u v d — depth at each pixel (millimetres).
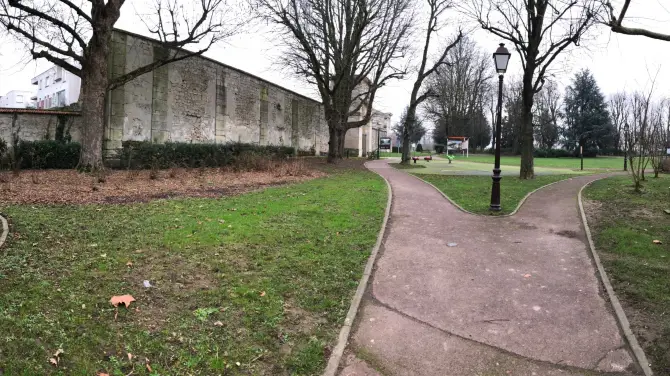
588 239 7875
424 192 13797
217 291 4969
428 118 62125
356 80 29219
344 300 5129
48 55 15156
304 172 18734
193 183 13531
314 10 25781
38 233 6309
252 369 3643
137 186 12062
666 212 9531
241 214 8906
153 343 3807
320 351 3992
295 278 5613
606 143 54281
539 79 16641
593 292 5578
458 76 54406
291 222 8477
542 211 10539
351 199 11703
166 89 20688
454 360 4016
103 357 3541
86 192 10422
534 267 6531
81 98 18984
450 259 6887
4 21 14172
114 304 4324
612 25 7219
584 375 3816
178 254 6047
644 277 5891
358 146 47156
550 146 60312
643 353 4102
